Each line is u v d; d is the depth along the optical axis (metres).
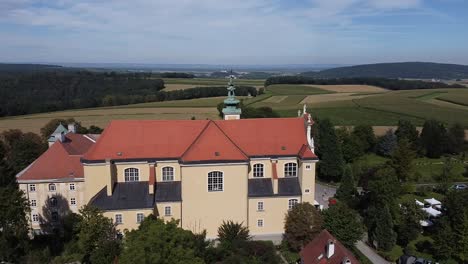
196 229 67.00
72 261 55.16
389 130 137.38
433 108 182.12
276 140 71.56
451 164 114.75
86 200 66.44
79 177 73.62
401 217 71.94
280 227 69.50
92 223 55.44
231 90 78.06
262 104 193.88
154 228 42.34
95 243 55.59
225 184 66.44
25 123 154.88
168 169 68.44
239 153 66.69
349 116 168.62
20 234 58.88
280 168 71.06
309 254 55.31
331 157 104.94
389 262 62.12
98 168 65.62
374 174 90.00
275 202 68.75
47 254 58.72
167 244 40.94
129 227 63.88
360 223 68.25
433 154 131.88
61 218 73.75
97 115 168.25
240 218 67.81
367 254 64.69
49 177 72.75
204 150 66.19
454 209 66.94
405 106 186.00
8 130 134.50
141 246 39.84
